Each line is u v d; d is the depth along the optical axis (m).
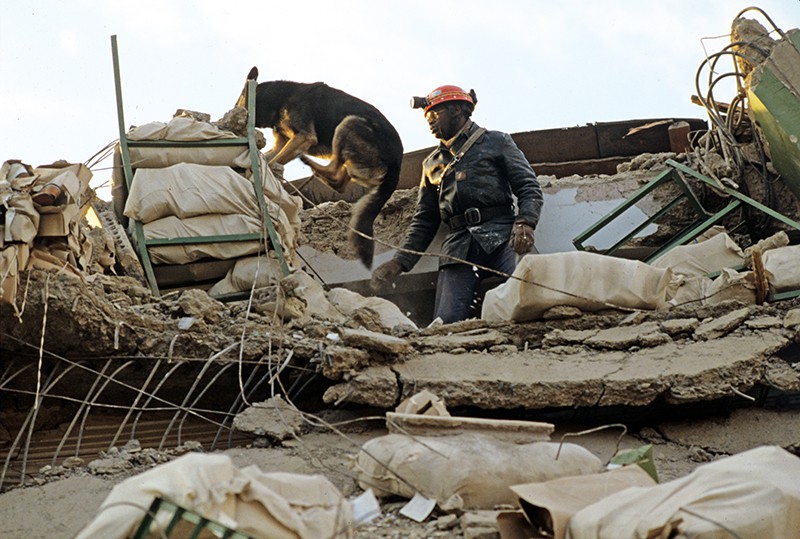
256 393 11.41
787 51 15.26
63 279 10.67
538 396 10.74
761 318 11.92
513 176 16.23
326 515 6.48
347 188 18.59
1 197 10.37
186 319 11.44
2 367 11.03
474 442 8.55
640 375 10.85
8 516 9.08
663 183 16.55
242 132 14.74
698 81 16.19
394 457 8.47
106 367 10.87
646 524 6.65
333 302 13.71
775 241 13.82
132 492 6.05
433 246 17.02
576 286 12.24
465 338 12.01
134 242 13.66
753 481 6.77
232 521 5.89
